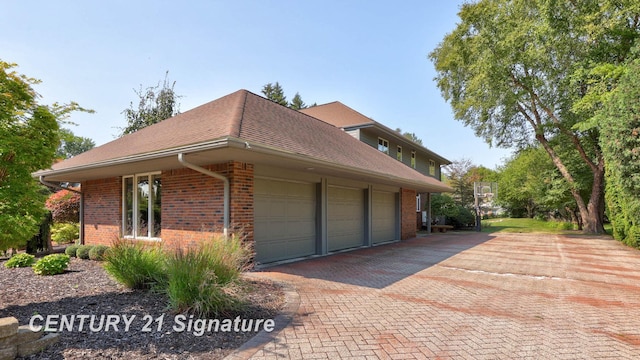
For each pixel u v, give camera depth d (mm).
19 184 4820
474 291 6445
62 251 12070
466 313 5113
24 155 4715
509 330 4438
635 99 9766
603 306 5559
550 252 12148
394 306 5414
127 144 10547
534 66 18719
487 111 21547
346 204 12312
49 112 5238
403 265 9172
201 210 8633
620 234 14828
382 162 13836
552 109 20078
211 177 8438
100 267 8141
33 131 5090
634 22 16125
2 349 3148
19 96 4816
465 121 23406
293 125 10742
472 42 20047
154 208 10102
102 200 11914
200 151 6742
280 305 5320
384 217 15078
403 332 4320
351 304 5488
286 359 3523
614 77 13930
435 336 4203
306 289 6406
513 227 26641
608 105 11359
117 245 6148
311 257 10273
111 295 5426
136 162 8227
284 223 9594
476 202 24438
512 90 19906
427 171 26812
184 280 4617
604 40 16281
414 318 4855
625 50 16016
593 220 20250
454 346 3914
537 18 17766
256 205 8672
